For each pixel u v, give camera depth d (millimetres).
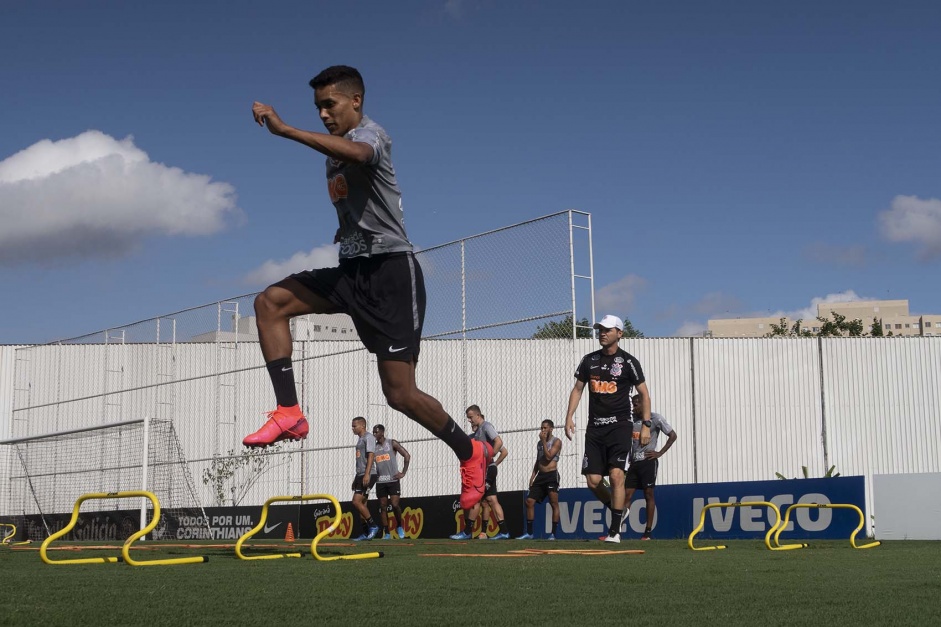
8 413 26219
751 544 8547
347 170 4352
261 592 3000
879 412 29406
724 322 119188
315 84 4453
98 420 21250
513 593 2996
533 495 12133
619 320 8344
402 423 17438
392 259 4391
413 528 14203
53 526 20219
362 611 2482
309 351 18750
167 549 7117
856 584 3420
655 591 3090
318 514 15750
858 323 42938
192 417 19547
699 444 29141
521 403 14016
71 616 2322
